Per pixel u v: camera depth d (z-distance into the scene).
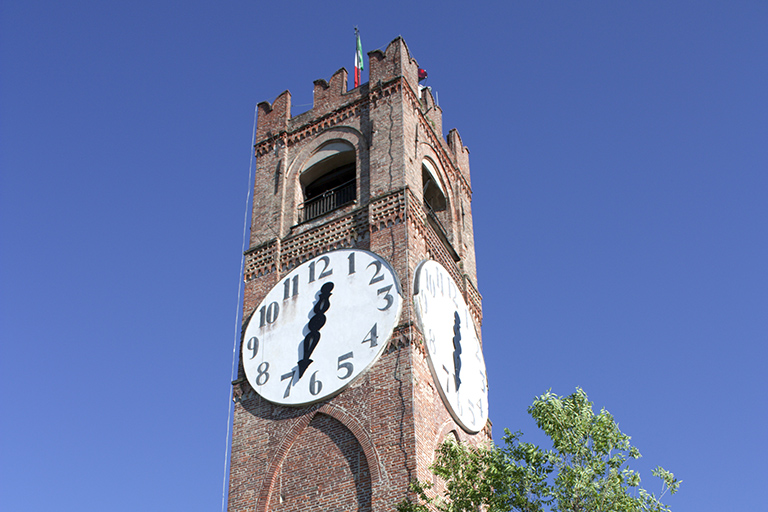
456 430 40.41
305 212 47.47
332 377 38.88
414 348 38.25
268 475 37.84
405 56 49.47
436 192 51.00
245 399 40.69
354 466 36.28
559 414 32.19
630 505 29.98
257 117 52.50
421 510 31.59
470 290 47.94
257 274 44.94
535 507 31.00
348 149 47.59
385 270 40.91
